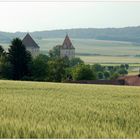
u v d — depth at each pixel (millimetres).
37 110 31656
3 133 21781
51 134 21625
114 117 29188
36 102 38344
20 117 27453
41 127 23141
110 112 31828
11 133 21656
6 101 38531
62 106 35250
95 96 49375
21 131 22125
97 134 21844
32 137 21203
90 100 42875
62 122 25656
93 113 31047
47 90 58906
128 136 21812
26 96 46062
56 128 23078
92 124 25438
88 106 35750
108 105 37500
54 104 36938
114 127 24422
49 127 23203
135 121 27594
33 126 23344
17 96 45844
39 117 27844
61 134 21609
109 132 22516
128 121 27531
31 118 27188
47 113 30109
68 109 32906
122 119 28406
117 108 35000
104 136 21438
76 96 48531
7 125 23656
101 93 55062
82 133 21938
